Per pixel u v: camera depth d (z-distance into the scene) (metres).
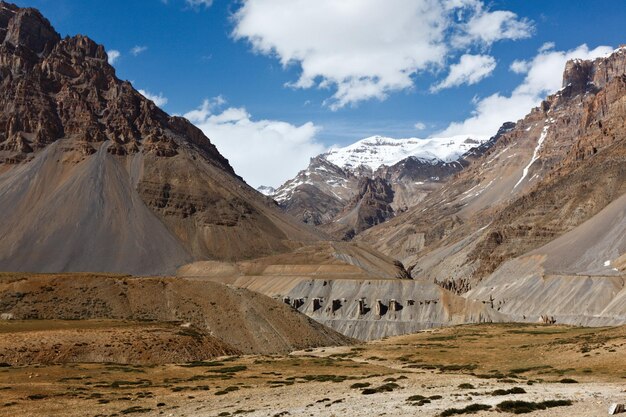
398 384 91.06
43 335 142.25
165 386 105.31
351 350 178.25
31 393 97.38
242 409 78.94
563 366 116.00
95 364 130.88
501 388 80.44
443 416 61.47
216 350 158.00
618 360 111.81
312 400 81.69
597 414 55.94
